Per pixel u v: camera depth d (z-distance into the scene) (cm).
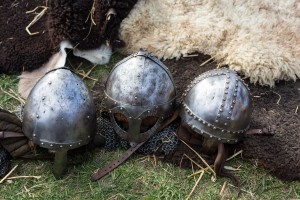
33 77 195
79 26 198
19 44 201
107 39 203
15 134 165
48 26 202
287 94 196
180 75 199
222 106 162
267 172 173
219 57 204
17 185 165
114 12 200
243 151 175
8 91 193
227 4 216
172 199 164
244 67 196
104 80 198
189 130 174
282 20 213
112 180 168
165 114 171
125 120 172
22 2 220
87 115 159
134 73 166
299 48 204
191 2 216
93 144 174
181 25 208
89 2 202
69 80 158
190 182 169
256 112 188
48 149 164
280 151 173
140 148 175
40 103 156
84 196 163
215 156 173
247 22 210
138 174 170
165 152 174
